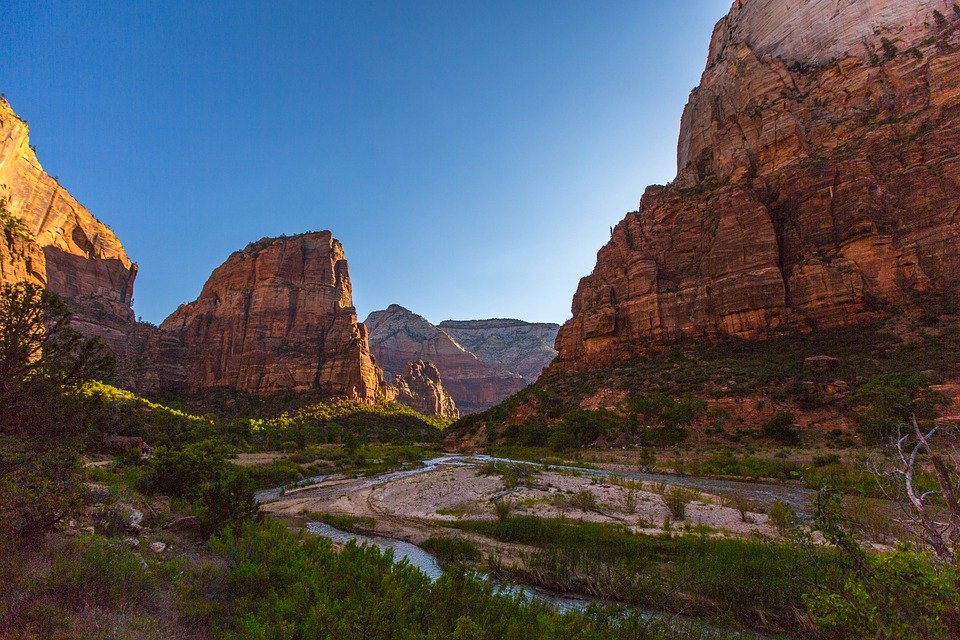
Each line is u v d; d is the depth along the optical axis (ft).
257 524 39.27
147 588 22.56
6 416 27.14
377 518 71.56
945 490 15.40
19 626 15.84
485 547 52.26
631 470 126.00
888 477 17.72
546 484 86.38
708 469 115.14
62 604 18.22
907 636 15.08
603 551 45.55
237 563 27.84
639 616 28.17
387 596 21.49
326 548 30.30
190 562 29.25
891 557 16.02
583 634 22.43
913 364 173.58
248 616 19.44
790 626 30.01
